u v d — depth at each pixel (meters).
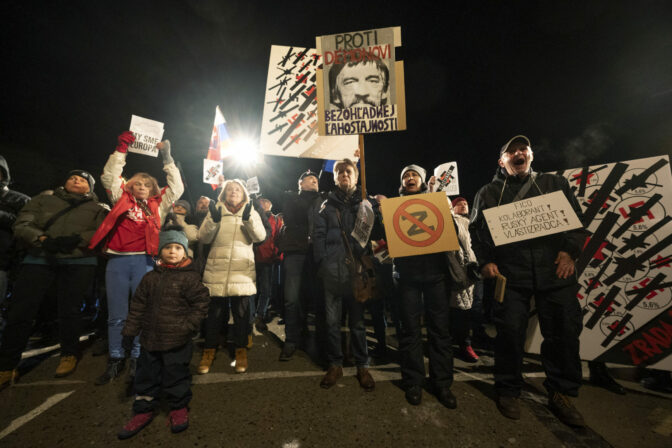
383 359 2.99
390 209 2.24
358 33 2.62
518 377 2.04
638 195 2.47
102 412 2.00
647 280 2.38
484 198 2.30
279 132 3.08
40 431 1.81
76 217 2.61
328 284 2.45
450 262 2.15
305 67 3.13
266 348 3.27
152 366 1.91
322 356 3.01
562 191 2.09
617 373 2.65
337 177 2.61
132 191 2.62
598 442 1.74
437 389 2.16
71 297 2.56
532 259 2.06
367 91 2.57
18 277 2.44
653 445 1.71
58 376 2.46
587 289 2.54
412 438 1.76
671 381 2.34
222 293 2.64
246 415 1.97
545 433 1.81
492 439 1.75
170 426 1.86
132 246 2.55
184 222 3.41
